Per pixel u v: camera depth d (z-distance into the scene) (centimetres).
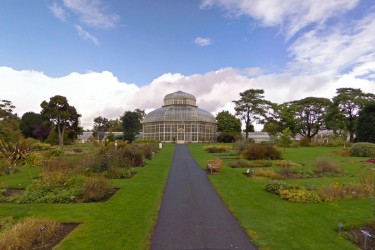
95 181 1470
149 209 1216
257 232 959
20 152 2675
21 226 887
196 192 1565
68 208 1221
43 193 1402
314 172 2223
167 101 8262
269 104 6931
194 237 924
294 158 3375
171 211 1206
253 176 2045
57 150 3597
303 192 1392
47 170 1788
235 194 1502
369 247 855
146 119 7956
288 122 7300
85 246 838
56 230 950
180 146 5653
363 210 1187
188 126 7388
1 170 2155
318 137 8838
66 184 1501
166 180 1923
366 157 3428
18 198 1358
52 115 5062
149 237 914
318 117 7512
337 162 2906
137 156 2752
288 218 1098
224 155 3731
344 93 6203
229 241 893
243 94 7019
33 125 6712
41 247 841
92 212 1166
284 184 1565
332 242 880
